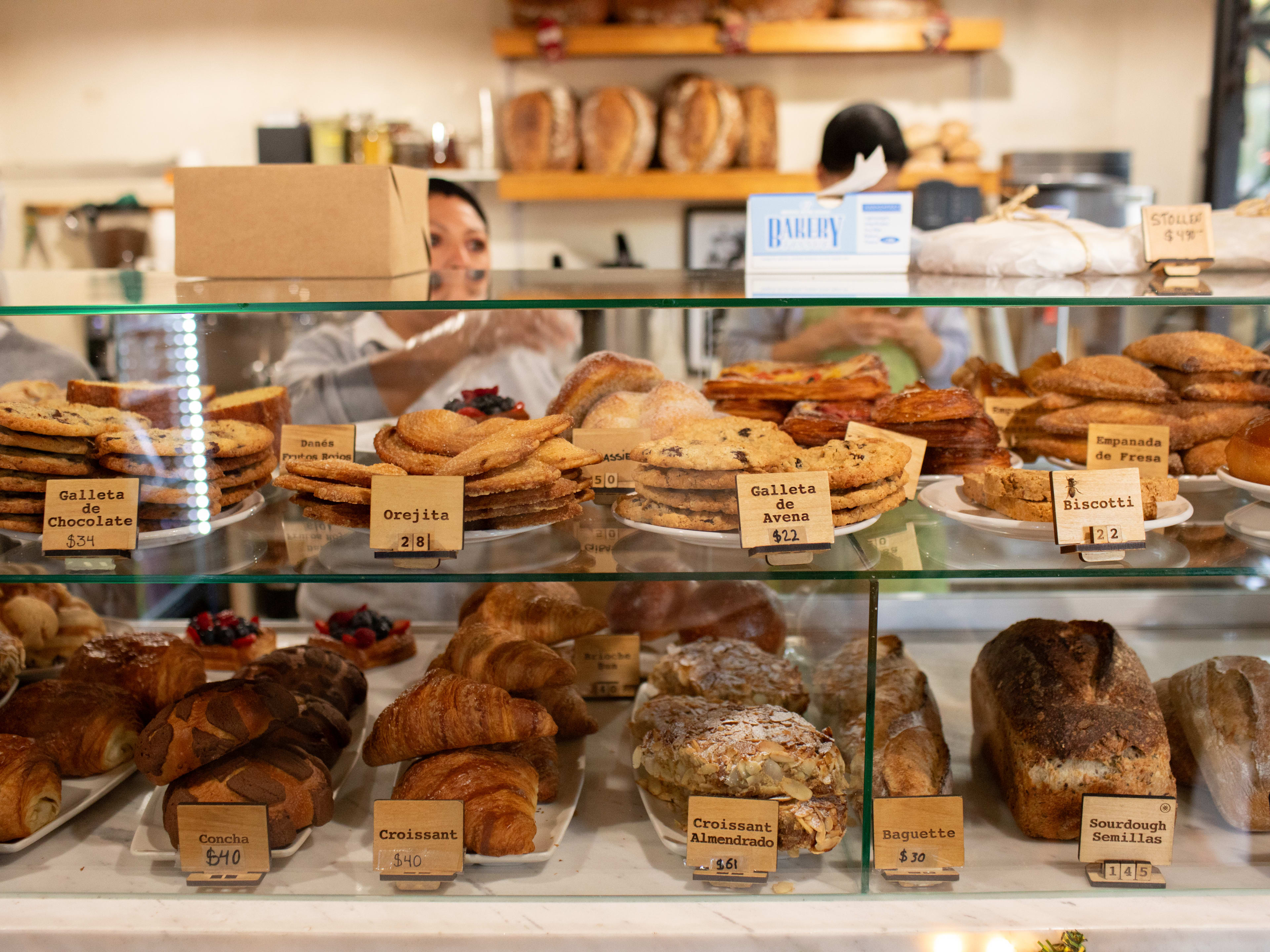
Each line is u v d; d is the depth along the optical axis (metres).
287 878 1.03
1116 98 3.80
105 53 3.88
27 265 3.70
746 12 3.53
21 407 1.05
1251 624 1.27
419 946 0.97
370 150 3.50
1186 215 1.19
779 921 0.98
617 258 3.87
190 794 1.03
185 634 1.40
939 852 1.04
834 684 1.10
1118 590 1.31
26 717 1.17
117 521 1.01
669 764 1.08
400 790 1.05
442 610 1.39
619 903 1.00
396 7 3.82
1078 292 1.10
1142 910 1.00
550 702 1.23
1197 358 1.19
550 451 1.07
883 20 3.51
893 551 1.06
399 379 1.41
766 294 1.10
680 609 1.33
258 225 1.20
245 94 3.89
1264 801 1.06
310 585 1.42
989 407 1.34
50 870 1.05
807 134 3.83
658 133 3.69
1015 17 3.76
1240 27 3.48
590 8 3.56
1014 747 1.10
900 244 1.25
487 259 2.33
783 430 1.19
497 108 3.86
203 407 1.18
